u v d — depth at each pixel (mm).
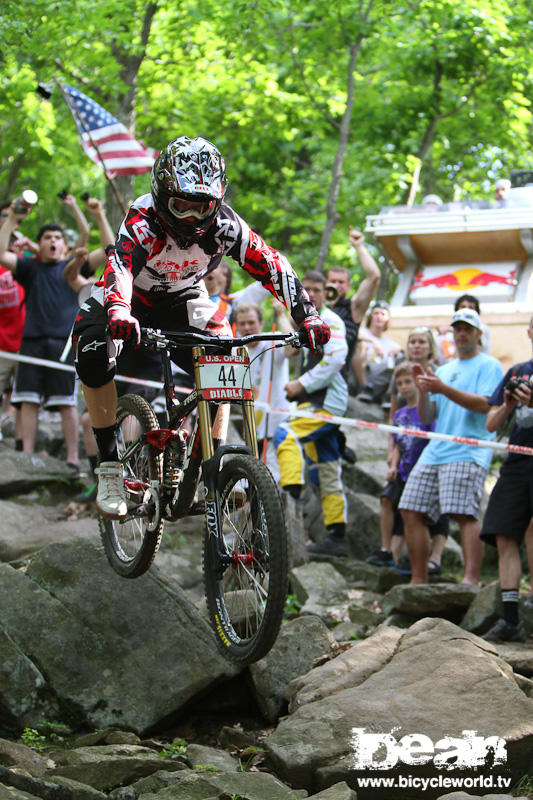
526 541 5754
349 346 7207
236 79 11805
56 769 4168
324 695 4605
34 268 7797
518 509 5547
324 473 7098
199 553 6848
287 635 5250
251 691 5141
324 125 13211
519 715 4258
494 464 8672
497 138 13508
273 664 5117
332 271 7484
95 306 4062
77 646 5031
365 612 6012
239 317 7168
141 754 4391
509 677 4605
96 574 5250
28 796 3756
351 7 11227
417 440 6781
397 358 9398
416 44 12172
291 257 16188
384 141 12828
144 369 6828
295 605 6414
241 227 3859
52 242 7777
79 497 7422
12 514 6879
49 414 9461
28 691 4840
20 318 8031
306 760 4125
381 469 8328
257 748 4527
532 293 9703
